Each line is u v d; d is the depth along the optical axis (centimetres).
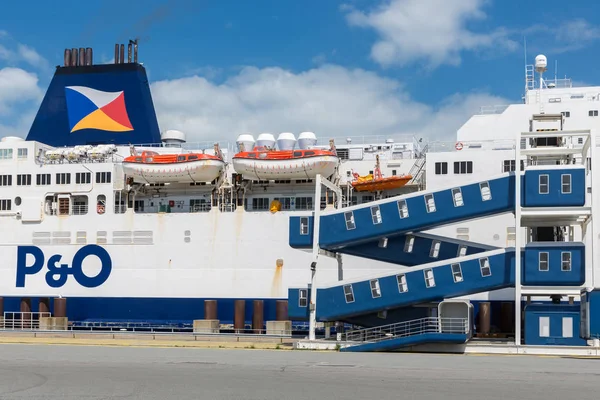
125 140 7088
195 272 6141
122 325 6188
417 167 6059
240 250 6072
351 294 4656
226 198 6400
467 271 4466
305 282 5925
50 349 4594
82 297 6344
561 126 5225
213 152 6775
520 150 4475
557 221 4741
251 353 4291
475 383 2834
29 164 6644
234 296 6038
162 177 6241
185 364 3569
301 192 6284
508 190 4462
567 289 4328
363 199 6156
